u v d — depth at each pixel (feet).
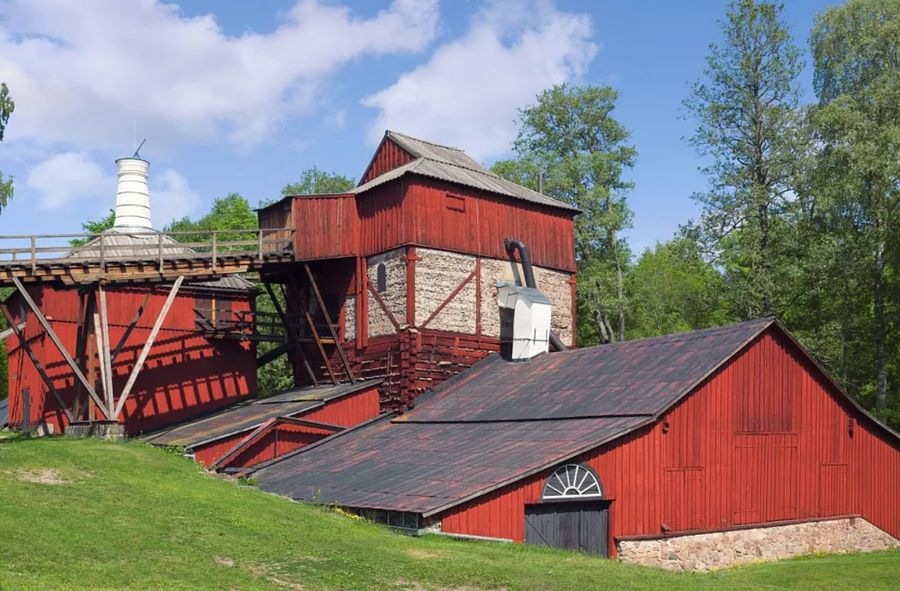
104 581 48.55
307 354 138.00
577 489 78.95
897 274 152.35
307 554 59.93
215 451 106.83
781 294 159.22
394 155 137.49
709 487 87.51
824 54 156.56
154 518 63.98
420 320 119.14
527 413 96.02
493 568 59.57
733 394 90.79
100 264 105.81
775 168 160.97
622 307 191.83
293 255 124.98
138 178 146.30
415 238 120.16
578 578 58.75
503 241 129.90
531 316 119.75
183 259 113.39
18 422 136.67
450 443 93.97
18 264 102.99
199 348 134.62
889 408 159.84
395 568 58.03
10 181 134.41
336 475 91.15
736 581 65.92
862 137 144.36
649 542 81.92
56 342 102.78
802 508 94.89
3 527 55.93
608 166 188.85
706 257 166.20
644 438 83.51
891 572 77.10
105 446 91.35
